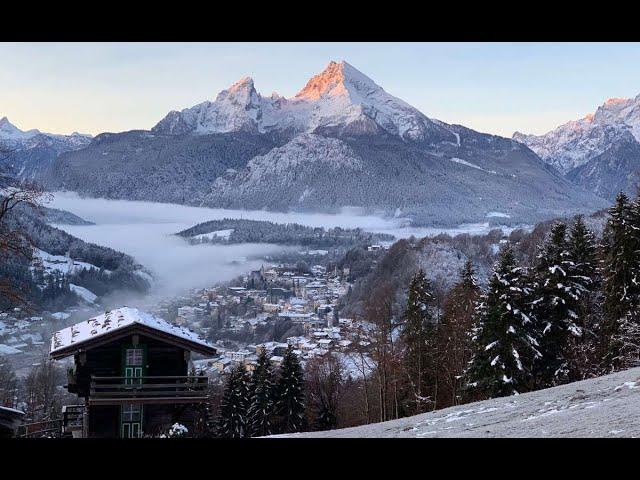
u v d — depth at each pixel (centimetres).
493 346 4484
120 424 3328
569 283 4909
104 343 3300
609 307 4981
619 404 2217
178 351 3416
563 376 4831
